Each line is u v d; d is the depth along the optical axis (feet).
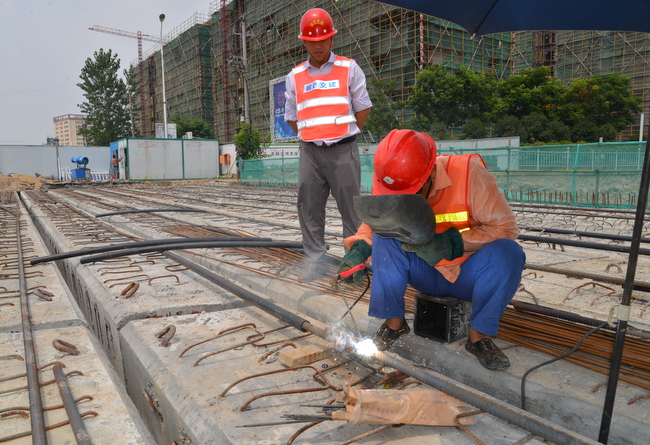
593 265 17.01
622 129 175.01
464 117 151.43
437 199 7.55
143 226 28.40
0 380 8.20
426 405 6.44
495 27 8.93
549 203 44.45
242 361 8.83
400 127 155.74
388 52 163.53
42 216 37.42
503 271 7.58
